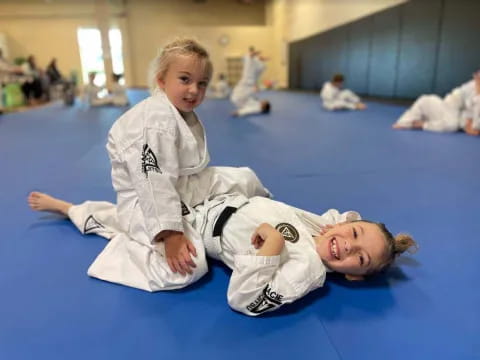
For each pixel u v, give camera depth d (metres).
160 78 1.39
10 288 1.31
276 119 6.02
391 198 2.20
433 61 6.55
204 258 1.31
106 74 10.86
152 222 1.24
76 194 2.36
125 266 1.37
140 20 15.96
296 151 3.56
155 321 1.14
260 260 1.13
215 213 1.40
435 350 1.03
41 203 1.81
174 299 1.25
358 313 1.18
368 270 1.25
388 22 7.77
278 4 15.47
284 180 2.59
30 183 2.60
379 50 8.21
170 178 1.30
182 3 16.09
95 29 15.51
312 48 12.20
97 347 1.04
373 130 4.73
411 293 1.28
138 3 15.78
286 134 4.55
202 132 1.50
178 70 1.32
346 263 1.23
